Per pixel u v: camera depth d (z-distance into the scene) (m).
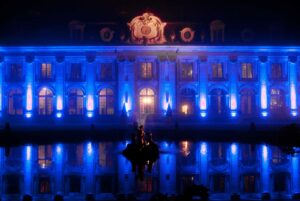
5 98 69.50
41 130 59.66
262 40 70.19
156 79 69.69
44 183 28.03
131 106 68.81
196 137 52.62
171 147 42.62
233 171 31.31
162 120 67.69
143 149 36.84
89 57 69.12
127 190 25.84
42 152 39.31
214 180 28.77
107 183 27.81
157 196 21.45
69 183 28.00
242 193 25.28
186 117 68.81
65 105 69.31
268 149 41.06
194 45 68.75
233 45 69.25
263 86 70.12
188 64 70.50
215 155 37.59
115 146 43.25
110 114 69.44
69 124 66.12
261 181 28.41
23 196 24.66
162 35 68.81
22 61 69.81
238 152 39.16
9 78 69.69
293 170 31.34
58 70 69.19
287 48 70.19
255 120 69.19
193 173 30.66
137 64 69.88
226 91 70.31
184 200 20.55
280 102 71.25
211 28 70.06
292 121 69.62
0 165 33.34
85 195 24.80
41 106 69.75
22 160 35.34
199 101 69.56
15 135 54.16
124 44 68.31
